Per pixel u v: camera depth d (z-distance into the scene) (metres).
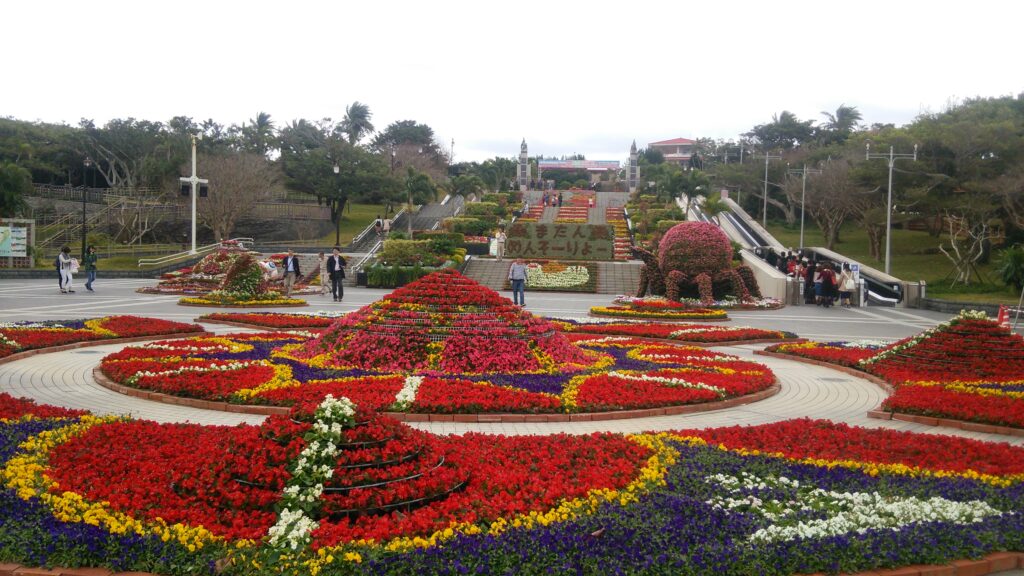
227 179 52.69
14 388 11.12
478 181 68.00
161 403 10.30
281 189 62.94
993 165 39.50
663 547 5.13
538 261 43.12
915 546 5.27
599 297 34.66
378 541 5.21
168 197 61.94
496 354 12.68
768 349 16.73
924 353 13.47
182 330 17.53
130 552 4.97
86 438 7.63
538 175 100.00
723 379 12.09
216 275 32.88
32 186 55.12
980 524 5.72
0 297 27.31
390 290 36.56
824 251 44.62
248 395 10.09
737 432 8.68
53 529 5.25
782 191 68.38
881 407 10.48
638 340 17.94
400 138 100.62
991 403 10.23
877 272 36.78
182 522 5.47
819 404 11.23
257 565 4.86
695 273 29.33
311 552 5.03
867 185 44.94
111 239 56.34
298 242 58.28
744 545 5.19
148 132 64.88
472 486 6.36
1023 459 7.71
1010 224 43.97
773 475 7.02
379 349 12.74
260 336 16.72
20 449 7.16
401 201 71.50
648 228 55.34
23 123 66.12
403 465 6.06
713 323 23.64
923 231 59.91
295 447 5.89
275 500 5.58
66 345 15.12
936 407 10.06
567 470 7.05
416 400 9.88
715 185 76.94
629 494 6.31
